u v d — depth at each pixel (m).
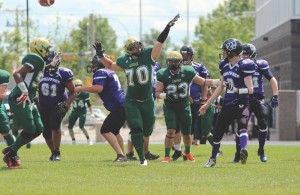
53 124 41.88
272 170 34.75
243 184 29.20
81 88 42.12
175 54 39.78
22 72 34.53
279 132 76.75
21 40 147.50
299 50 111.94
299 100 76.56
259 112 41.03
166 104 41.00
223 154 49.28
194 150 53.19
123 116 41.38
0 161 39.81
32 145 61.72
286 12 118.56
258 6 155.50
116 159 40.84
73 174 32.53
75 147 58.56
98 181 29.97
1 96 35.91
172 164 38.34
